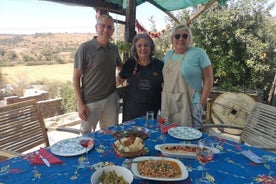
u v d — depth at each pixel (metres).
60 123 5.91
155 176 1.41
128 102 2.93
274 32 6.38
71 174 1.46
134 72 2.88
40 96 8.56
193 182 1.40
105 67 2.94
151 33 6.06
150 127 2.31
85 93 2.97
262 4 6.31
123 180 1.35
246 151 1.79
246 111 4.59
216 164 1.61
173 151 1.73
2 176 1.43
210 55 6.24
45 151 1.74
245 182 1.41
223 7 6.39
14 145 2.22
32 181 1.38
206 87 2.69
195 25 6.39
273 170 1.55
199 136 2.07
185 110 2.61
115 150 1.72
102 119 3.17
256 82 6.21
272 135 2.33
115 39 4.45
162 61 2.91
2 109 2.19
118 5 4.64
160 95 2.89
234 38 6.15
